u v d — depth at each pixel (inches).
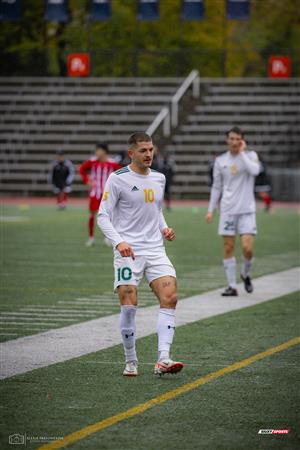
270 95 5128.0
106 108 5093.5
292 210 3991.1
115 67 5369.1
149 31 5821.9
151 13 3966.5
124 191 938.1
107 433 738.2
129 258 936.3
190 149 4840.1
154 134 4854.8
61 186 3907.5
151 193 943.0
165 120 4886.8
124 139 4958.2
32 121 5088.6
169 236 952.9
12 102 5191.9
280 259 2094.0
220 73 5364.2
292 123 4990.2
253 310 1376.7
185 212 3799.2
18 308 1380.4
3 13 3924.7
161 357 917.2
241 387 894.4
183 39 5812.0
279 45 5856.3
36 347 1083.3
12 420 774.5
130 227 942.4
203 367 984.3
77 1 5767.7
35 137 5000.0
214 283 1692.9
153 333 1178.0
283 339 1144.2
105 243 2455.7
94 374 946.7
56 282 1681.8
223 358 1031.0
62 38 5821.9
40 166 4874.5
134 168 948.0
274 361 1017.5
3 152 4977.9
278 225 3120.1
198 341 1130.7
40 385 898.7
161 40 5826.8
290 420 779.4
